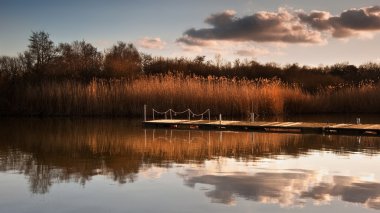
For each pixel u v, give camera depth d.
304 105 37.00
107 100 34.38
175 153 15.27
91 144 17.66
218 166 12.80
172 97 33.09
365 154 14.95
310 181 10.83
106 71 46.44
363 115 35.84
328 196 9.43
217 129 24.06
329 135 20.98
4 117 34.03
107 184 10.59
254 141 18.53
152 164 13.17
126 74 45.44
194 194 9.62
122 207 8.74
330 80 51.19
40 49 50.12
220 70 54.66
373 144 17.61
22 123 28.19
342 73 60.44
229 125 24.23
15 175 11.67
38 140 19.00
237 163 13.28
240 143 17.89
